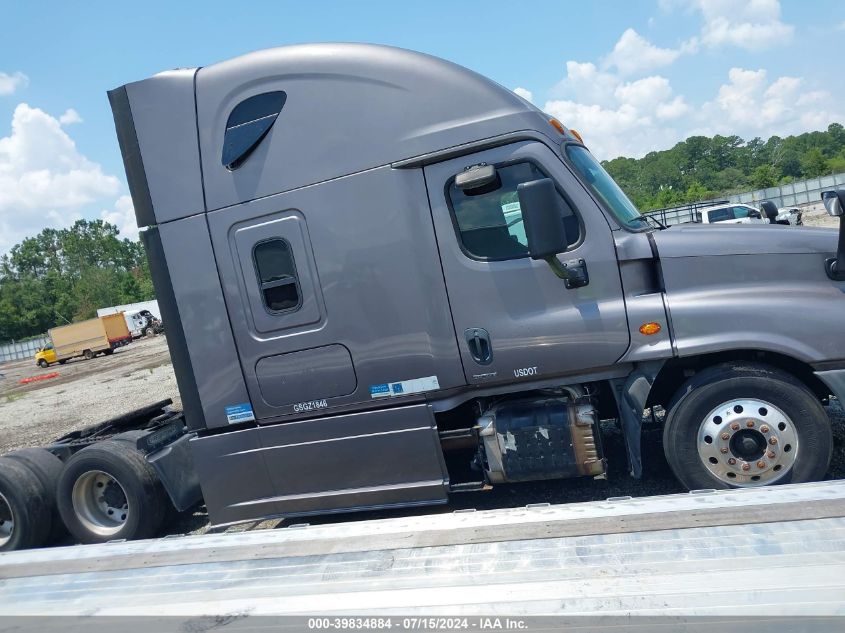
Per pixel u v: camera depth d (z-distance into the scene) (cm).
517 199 408
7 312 9725
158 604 254
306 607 232
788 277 389
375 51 425
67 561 312
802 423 382
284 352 447
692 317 389
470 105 412
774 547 223
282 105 436
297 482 457
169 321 466
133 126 463
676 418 399
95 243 12988
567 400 427
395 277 423
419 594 227
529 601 213
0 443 1318
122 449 532
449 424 469
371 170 422
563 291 407
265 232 441
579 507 277
